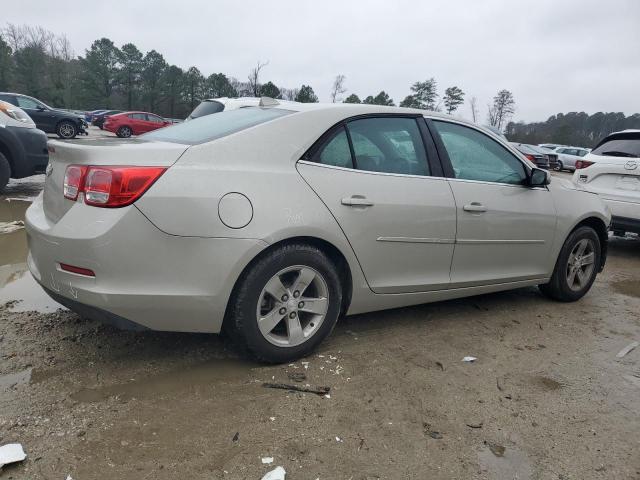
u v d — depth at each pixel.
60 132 18.67
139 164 2.46
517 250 3.96
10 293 3.79
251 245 2.63
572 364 3.25
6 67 58.66
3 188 7.16
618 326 4.00
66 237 2.44
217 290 2.61
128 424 2.30
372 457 2.21
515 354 3.34
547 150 31.00
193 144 2.70
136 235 2.42
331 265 2.97
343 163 3.06
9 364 2.76
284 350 2.90
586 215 4.40
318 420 2.44
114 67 69.06
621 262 6.38
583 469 2.23
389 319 3.82
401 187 3.23
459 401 2.70
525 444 2.38
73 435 2.20
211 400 2.54
